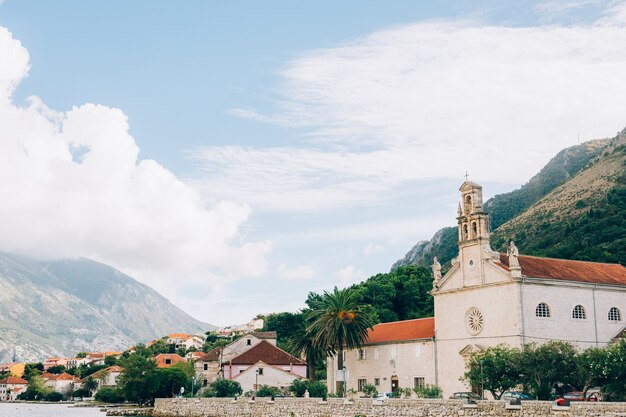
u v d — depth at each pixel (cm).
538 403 5694
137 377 15138
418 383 10069
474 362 7838
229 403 10381
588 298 9069
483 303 9012
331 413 8275
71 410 16975
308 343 12500
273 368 13962
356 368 11538
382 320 16062
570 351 7400
